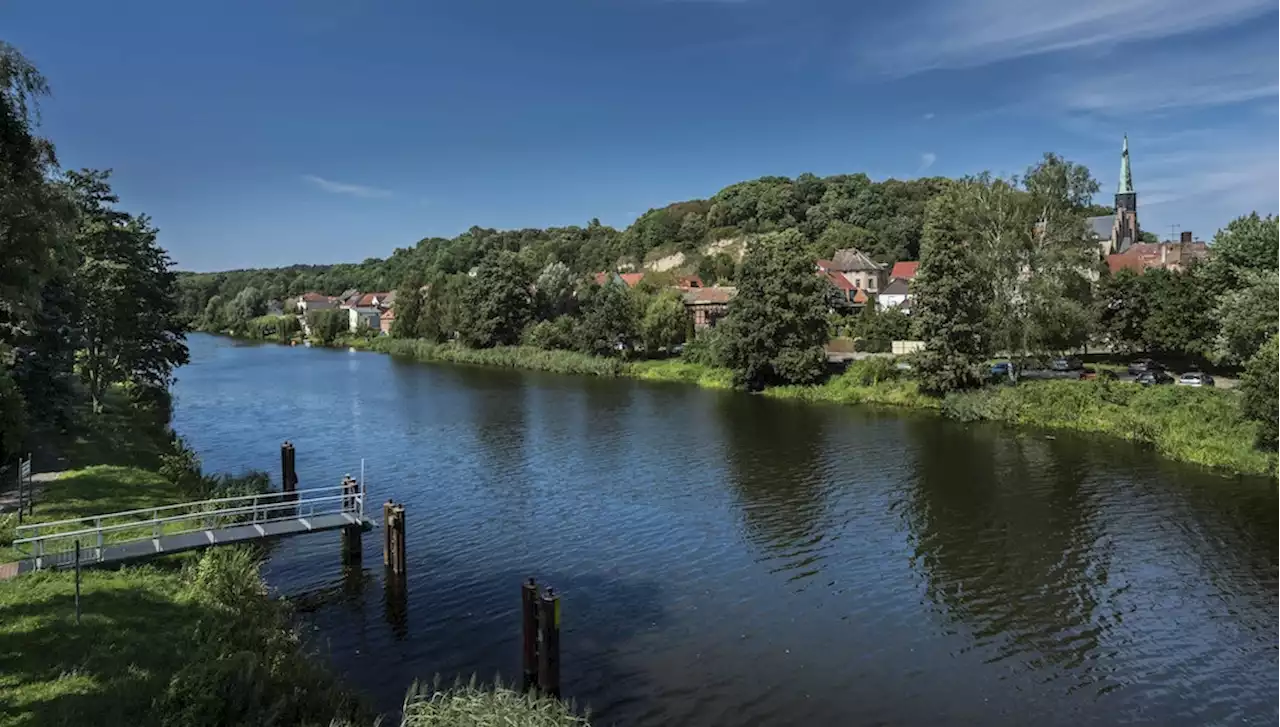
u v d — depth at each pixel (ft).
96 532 82.58
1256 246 216.13
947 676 75.46
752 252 270.67
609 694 71.56
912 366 226.17
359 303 652.07
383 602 91.15
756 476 148.36
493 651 79.46
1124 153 461.37
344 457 164.45
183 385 286.46
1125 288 258.78
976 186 222.69
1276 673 75.72
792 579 98.89
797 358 253.44
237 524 94.99
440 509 127.54
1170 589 94.89
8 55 70.23
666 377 305.12
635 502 131.44
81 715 48.42
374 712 65.21
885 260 551.59
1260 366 146.30
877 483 142.61
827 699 71.15
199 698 51.08
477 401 244.83
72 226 81.87
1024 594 94.17
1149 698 71.72
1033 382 208.23
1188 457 154.71
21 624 61.00
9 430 109.81
